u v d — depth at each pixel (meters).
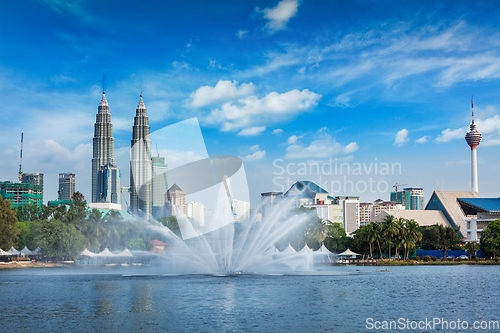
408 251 193.00
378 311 54.34
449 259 199.12
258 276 100.00
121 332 42.25
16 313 52.28
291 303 59.47
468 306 59.16
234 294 68.00
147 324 45.62
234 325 45.19
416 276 110.44
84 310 54.00
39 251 151.88
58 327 44.53
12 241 154.00
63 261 161.00
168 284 82.00
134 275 102.44
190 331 42.56
